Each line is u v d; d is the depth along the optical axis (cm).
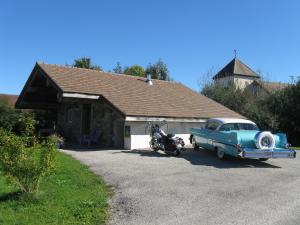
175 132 2006
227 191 923
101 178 1062
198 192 907
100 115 2005
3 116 2186
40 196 842
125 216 724
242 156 1327
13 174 827
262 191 927
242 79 5222
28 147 884
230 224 672
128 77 2436
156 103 2041
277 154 1358
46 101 2297
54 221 684
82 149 1759
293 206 790
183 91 2572
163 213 741
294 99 2650
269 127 2633
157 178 1065
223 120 1573
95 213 733
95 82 2048
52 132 2127
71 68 2161
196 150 1758
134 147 1780
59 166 1209
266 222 683
